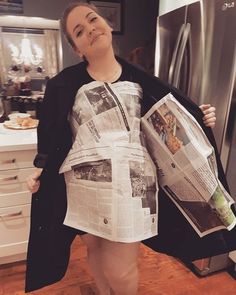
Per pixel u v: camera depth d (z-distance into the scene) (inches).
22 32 83.8
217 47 50.8
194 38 56.1
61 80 35.4
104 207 33.8
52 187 39.0
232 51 47.9
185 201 38.8
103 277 47.3
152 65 91.0
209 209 37.2
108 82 34.7
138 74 36.5
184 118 33.7
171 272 62.8
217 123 52.7
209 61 52.8
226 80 49.8
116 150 33.1
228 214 36.7
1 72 85.1
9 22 82.0
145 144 36.1
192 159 34.0
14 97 82.1
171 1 81.0
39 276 42.3
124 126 33.8
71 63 90.0
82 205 36.4
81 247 71.6
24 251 63.2
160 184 39.3
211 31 51.6
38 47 86.2
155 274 62.1
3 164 55.9
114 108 33.3
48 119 36.3
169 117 33.8
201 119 37.9
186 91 59.4
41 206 39.7
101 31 32.9
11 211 59.5
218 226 38.5
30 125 67.5
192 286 58.6
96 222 35.4
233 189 55.1
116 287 39.4
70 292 56.9
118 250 37.0
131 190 33.4
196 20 55.1
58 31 86.1
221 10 48.9
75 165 34.8
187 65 58.7
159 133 34.7
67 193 38.3
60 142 36.5
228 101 50.1
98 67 34.9
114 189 33.0
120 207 33.1
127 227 33.4
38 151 38.9
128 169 33.4
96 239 44.2
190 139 33.4
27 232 62.2
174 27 62.9
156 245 46.1
